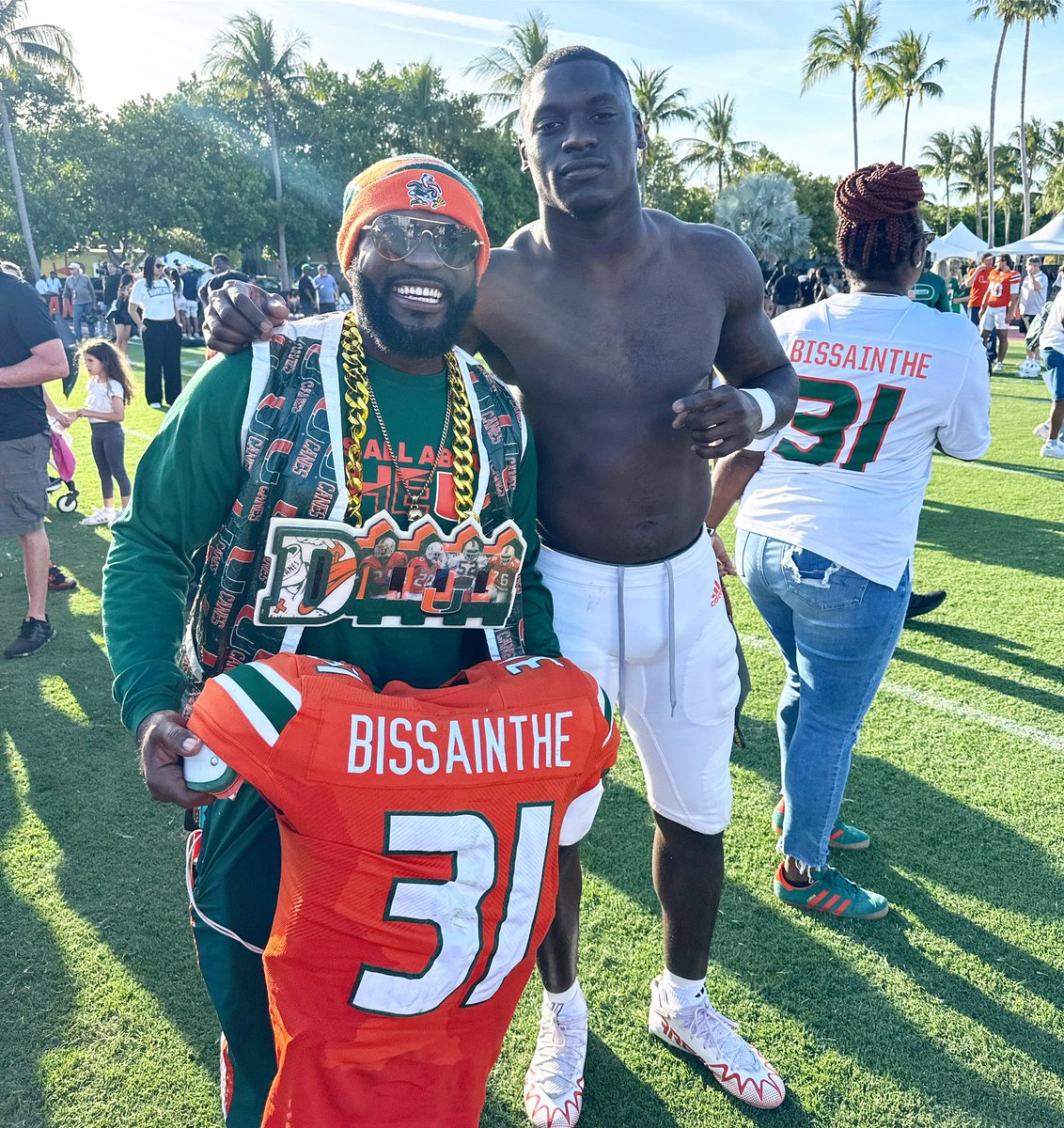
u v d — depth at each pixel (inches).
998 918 103.1
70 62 1278.3
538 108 65.2
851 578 93.7
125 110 1347.2
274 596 54.2
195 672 58.9
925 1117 79.1
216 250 1443.2
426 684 60.0
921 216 96.9
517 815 52.2
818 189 1931.6
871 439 93.9
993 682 160.7
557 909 78.4
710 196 2011.6
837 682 97.4
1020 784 129.3
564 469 73.7
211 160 1398.9
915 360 93.0
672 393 72.1
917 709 151.9
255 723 48.3
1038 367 552.1
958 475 315.9
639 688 78.4
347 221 55.6
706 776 79.2
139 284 444.1
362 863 49.5
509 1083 84.1
